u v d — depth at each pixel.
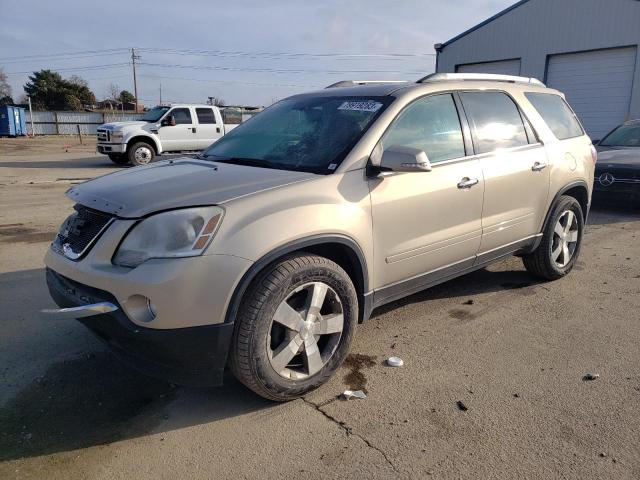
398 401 3.14
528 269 5.21
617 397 3.16
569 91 19.22
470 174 3.99
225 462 2.63
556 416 2.98
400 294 3.77
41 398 3.19
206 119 17.91
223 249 2.72
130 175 3.49
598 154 9.13
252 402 3.16
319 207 3.08
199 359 2.76
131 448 2.75
